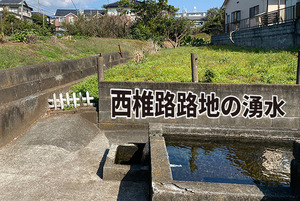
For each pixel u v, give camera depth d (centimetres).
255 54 1320
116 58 1573
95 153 571
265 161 442
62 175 465
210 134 514
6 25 1972
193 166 424
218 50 1669
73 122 707
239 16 2392
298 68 695
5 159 523
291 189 305
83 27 2748
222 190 296
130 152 520
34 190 412
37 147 577
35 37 1405
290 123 704
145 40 2906
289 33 1392
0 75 630
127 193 411
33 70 793
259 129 507
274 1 1841
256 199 291
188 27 3331
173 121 730
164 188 298
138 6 3488
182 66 1109
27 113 686
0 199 385
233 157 459
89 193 407
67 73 1041
